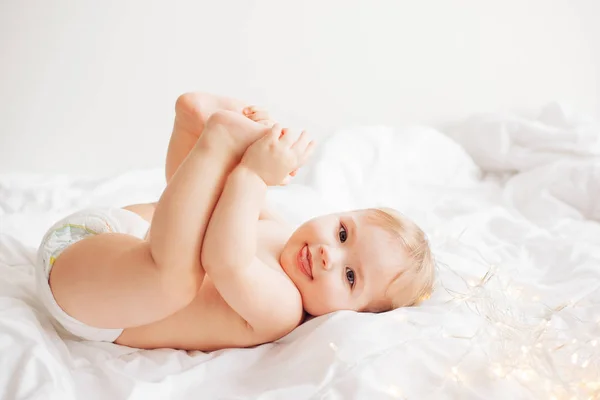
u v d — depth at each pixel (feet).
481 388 3.84
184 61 8.07
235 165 3.93
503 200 7.54
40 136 7.82
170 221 3.68
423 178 7.88
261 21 8.20
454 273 5.05
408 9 8.57
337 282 4.44
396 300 4.64
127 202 6.47
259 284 4.00
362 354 3.93
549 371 3.90
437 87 8.86
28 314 3.99
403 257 4.62
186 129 4.83
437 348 4.09
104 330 4.03
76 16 7.64
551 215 7.23
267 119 4.82
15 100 7.68
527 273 5.64
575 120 8.13
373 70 8.66
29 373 3.52
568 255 5.89
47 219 5.61
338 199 6.97
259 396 3.68
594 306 4.90
